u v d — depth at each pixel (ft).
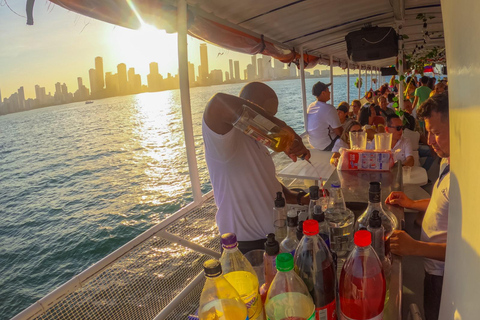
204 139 5.76
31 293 48.16
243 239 6.13
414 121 14.78
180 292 6.44
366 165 8.85
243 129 4.77
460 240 2.04
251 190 5.96
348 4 13.26
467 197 1.83
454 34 1.98
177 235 6.82
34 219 70.28
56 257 55.83
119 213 67.82
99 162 112.06
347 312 3.15
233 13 10.62
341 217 4.95
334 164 11.93
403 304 5.32
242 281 3.23
